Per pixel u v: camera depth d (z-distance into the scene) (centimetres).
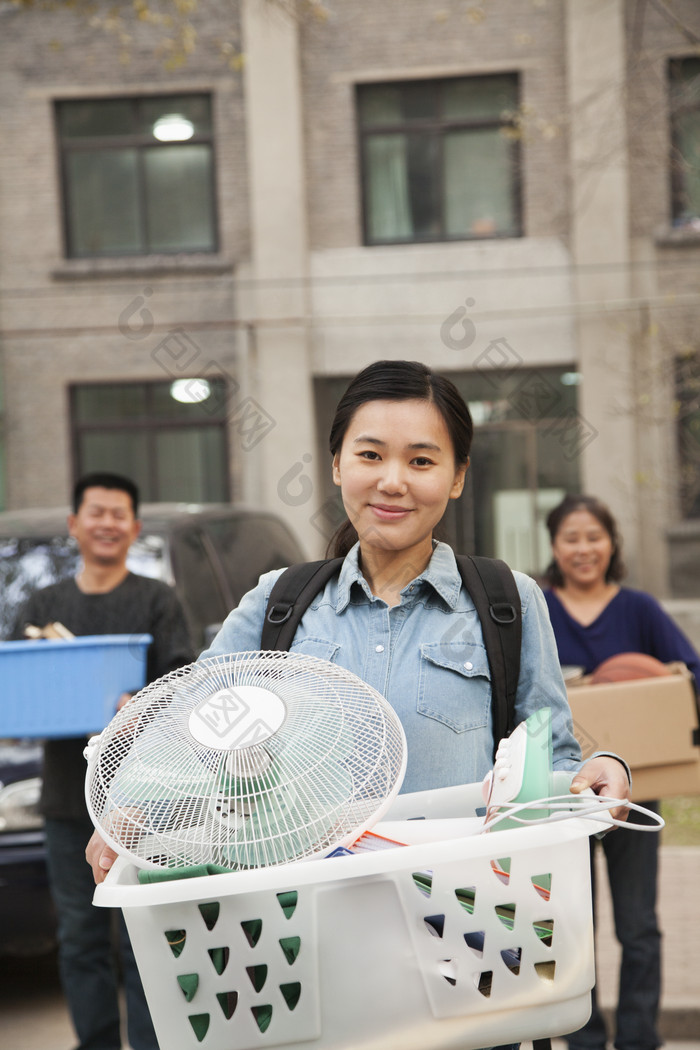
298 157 1342
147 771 146
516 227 1343
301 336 1336
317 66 1352
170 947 138
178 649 386
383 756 152
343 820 147
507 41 1323
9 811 430
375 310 1336
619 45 1268
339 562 195
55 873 362
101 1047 365
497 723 182
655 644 382
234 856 142
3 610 503
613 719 337
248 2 1314
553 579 394
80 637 379
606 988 432
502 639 182
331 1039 138
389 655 182
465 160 1355
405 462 178
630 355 1282
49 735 338
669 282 1292
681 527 1270
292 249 1342
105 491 387
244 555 607
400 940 138
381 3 1342
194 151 1378
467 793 173
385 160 1365
